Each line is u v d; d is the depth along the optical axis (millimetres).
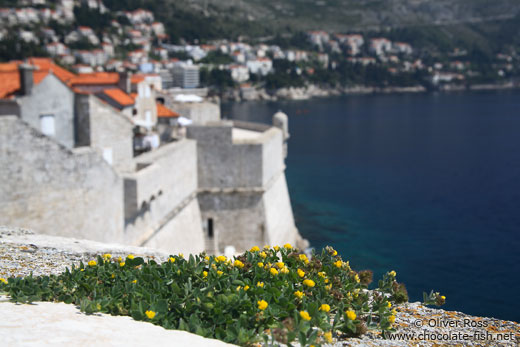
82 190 26719
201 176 44438
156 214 35656
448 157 129750
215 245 44719
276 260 11312
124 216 31297
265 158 45062
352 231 66938
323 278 10680
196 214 44000
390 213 76688
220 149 44000
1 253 14023
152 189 33781
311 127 195875
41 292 9727
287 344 8227
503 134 171125
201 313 9133
